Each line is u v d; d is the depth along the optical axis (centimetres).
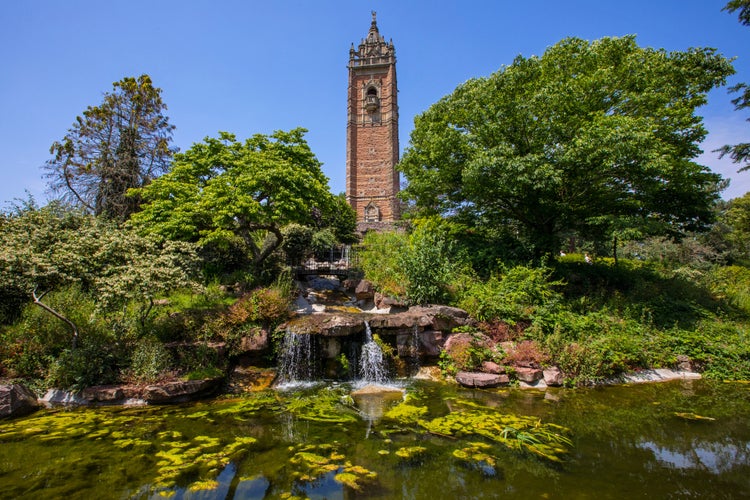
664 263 2481
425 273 1247
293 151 1572
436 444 538
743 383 938
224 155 1475
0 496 391
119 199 2028
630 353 1003
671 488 417
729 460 490
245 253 1691
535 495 400
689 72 1487
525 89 1492
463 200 1772
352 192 4419
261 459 484
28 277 765
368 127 4547
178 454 495
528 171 1295
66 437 555
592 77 1356
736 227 2669
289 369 965
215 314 998
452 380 958
